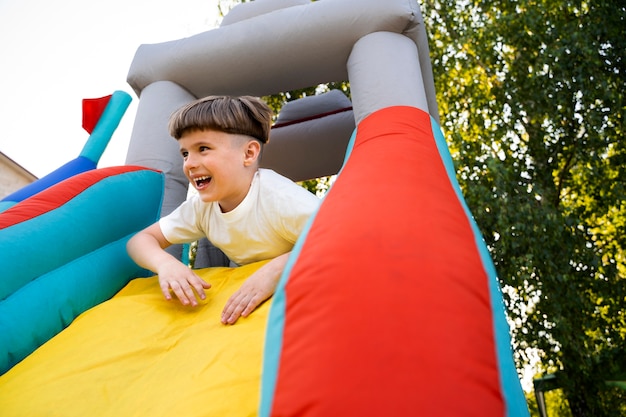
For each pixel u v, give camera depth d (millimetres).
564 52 5008
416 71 2006
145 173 1784
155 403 824
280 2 2752
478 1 6176
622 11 5297
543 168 5422
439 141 1359
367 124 1394
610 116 5121
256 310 1068
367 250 560
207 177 1412
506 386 480
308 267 568
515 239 4555
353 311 483
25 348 1121
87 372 952
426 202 708
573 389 4895
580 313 4730
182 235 1578
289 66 2297
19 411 867
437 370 430
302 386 440
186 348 985
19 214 1278
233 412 732
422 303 488
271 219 1403
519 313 4852
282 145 3803
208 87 2428
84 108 2506
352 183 820
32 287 1196
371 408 409
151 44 2492
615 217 5980
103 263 1458
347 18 2100
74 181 1497
